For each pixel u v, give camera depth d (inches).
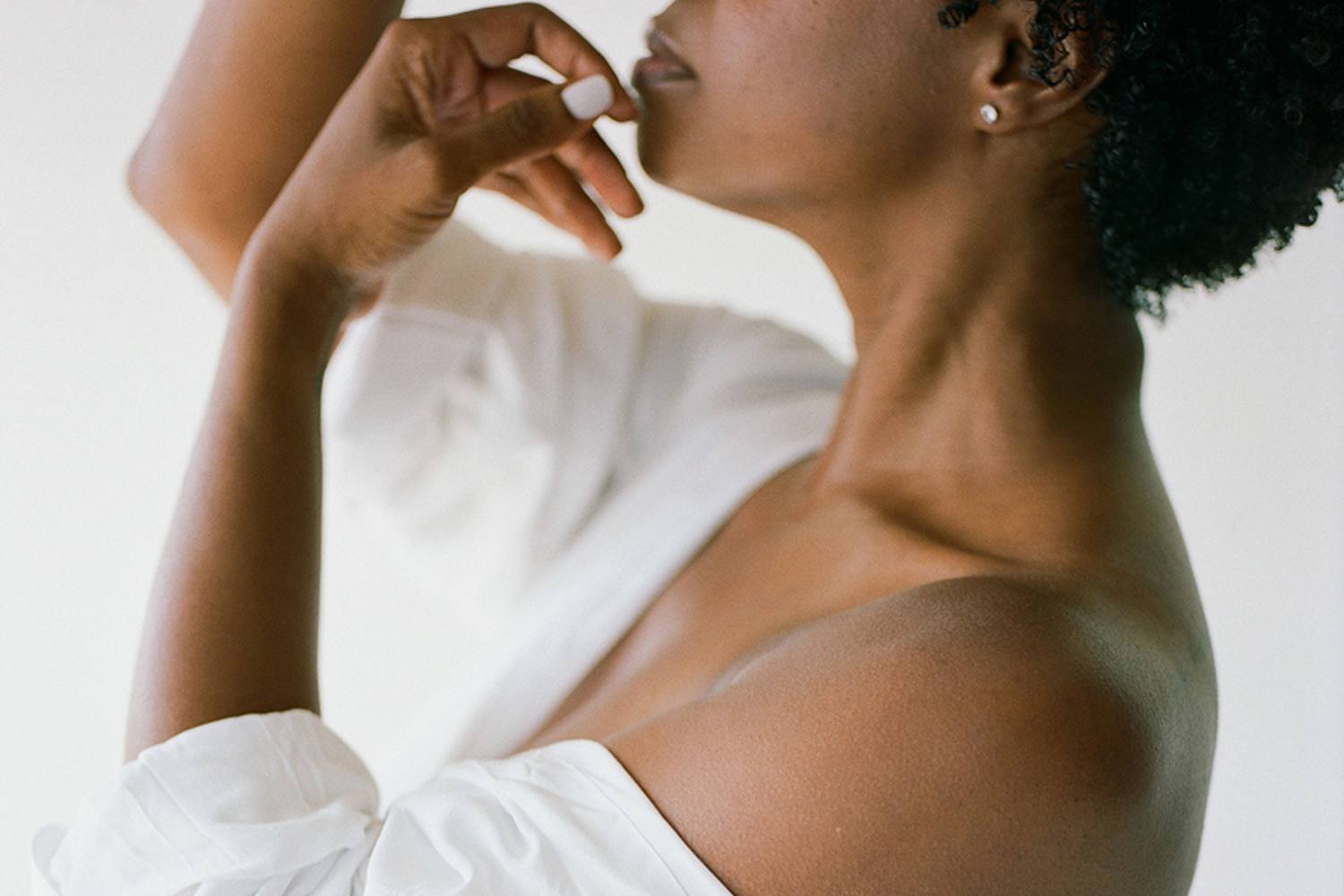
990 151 40.0
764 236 83.2
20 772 83.0
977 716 32.2
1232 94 37.9
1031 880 32.3
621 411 50.4
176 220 50.5
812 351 52.6
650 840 32.6
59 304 82.5
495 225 83.7
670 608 45.3
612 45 81.8
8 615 82.7
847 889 31.9
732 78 40.8
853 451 43.2
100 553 83.2
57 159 82.0
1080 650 33.6
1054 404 40.5
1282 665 69.9
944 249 41.0
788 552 42.9
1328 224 69.7
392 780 46.4
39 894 35.5
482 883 32.4
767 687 33.9
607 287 52.2
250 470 39.6
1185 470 72.5
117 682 83.2
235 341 41.3
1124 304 40.8
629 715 43.2
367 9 48.4
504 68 44.5
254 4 48.1
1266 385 71.1
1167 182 38.9
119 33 82.0
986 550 38.8
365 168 41.5
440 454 50.1
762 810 32.4
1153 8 37.4
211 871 34.1
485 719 45.8
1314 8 37.3
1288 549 70.3
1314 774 68.9
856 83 39.6
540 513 49.4
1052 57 38.1
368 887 33.0
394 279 48.4
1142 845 33.8
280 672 38.1
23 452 82.7
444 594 53.1
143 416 83.0
